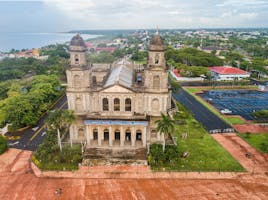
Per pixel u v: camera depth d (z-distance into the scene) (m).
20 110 85.38
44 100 108.12
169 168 61.22
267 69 177.12
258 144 75.75
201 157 66.94
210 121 94.81
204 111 106.38
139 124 67.56
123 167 62.25
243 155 68.94
